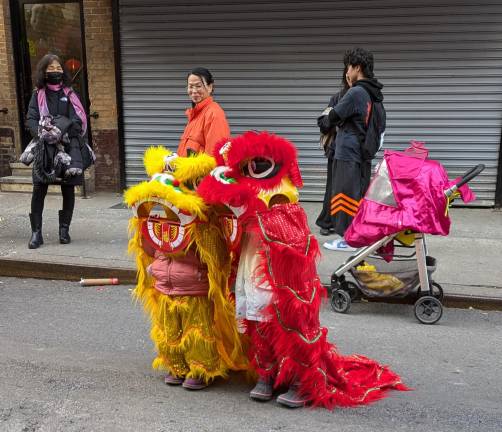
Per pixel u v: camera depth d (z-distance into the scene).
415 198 4.31
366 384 3.44
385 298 4.73
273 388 3.31
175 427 3.05
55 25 9.39
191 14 8.44
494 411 3.23
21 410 3.26
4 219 7.57
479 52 7.79
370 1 7.91
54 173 6.04
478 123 8.01
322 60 8.22
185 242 3.08
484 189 8.19
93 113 9.11
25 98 9.70
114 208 8.21
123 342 4.27
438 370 3.76
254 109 8.56
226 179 2.95
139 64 8.80
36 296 5.33
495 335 4.37
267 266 2.95
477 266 5.68
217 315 3.24
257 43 8.34
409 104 8.11
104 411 3.24
